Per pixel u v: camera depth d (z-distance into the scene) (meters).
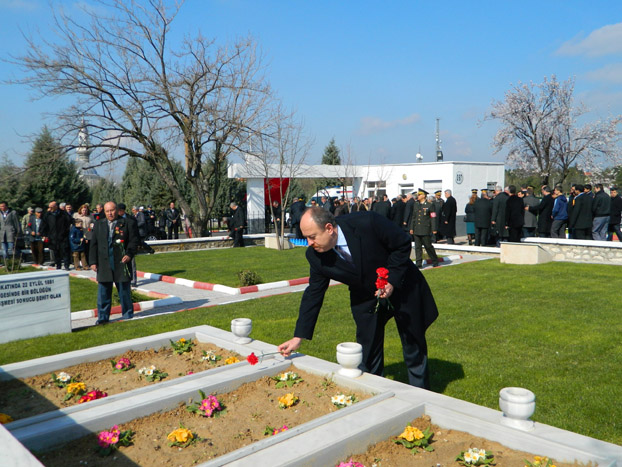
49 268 16.05
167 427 3.41
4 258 15.50
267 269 14.38
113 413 3.37
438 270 12.66
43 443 3.08
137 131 22.44
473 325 7.08
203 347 5.20
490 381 4.92
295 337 4.16
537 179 42.03
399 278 3.86
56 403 3.96
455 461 2.83
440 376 5.10
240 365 4.34
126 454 3.06
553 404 4.35
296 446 2.75
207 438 3.26
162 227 25.95
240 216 21.48
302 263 15.66
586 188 15.56
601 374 5.04
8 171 21.38
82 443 3.17
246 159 25.52
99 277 8.05
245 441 3.20
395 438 3.10
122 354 5.00
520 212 15.72
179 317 8.11
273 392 3.96
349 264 3.90
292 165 24.61
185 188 37.47
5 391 4.20
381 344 4.33
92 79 20.84
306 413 3.56
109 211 8.11
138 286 12.36
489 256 16.23
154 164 23.72
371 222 3.91
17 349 6.54
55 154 21.31
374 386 3.71
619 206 16.44
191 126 23.52
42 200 34.22
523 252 13.20
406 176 29.33
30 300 7.08
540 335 6.50
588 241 14.29
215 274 13.61
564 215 16.45
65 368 4.67
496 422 3.04
